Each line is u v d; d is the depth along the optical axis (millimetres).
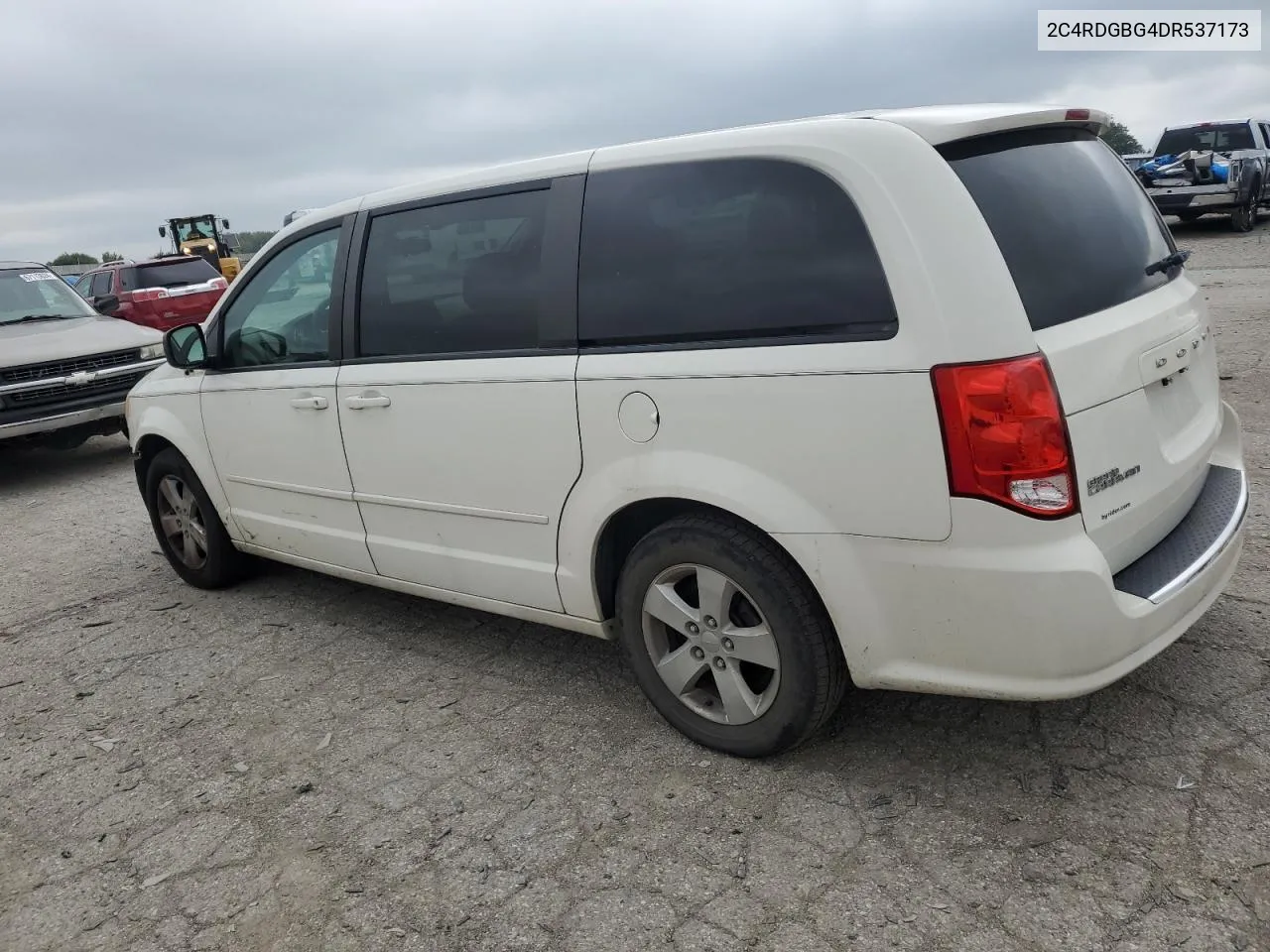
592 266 3051
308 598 4910
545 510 3262
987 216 2469
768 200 2699
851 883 2477
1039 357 2357
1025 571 2375
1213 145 18375
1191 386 3029
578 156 3164
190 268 16094
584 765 3133
